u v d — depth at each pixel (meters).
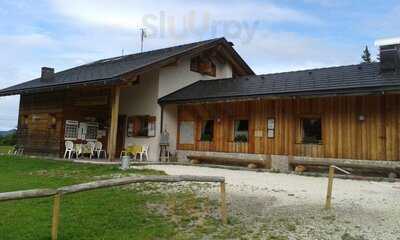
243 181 10.80
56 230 5.70
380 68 13.33
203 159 16.44
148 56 19.92
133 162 15.27
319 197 8.47
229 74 21.31
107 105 18.16
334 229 6.14
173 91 18.42
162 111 17.72
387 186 10.15
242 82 17.00
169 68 18.30
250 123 15.59
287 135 14.53
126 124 18.88
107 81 14.90
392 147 12.27
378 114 12.62
